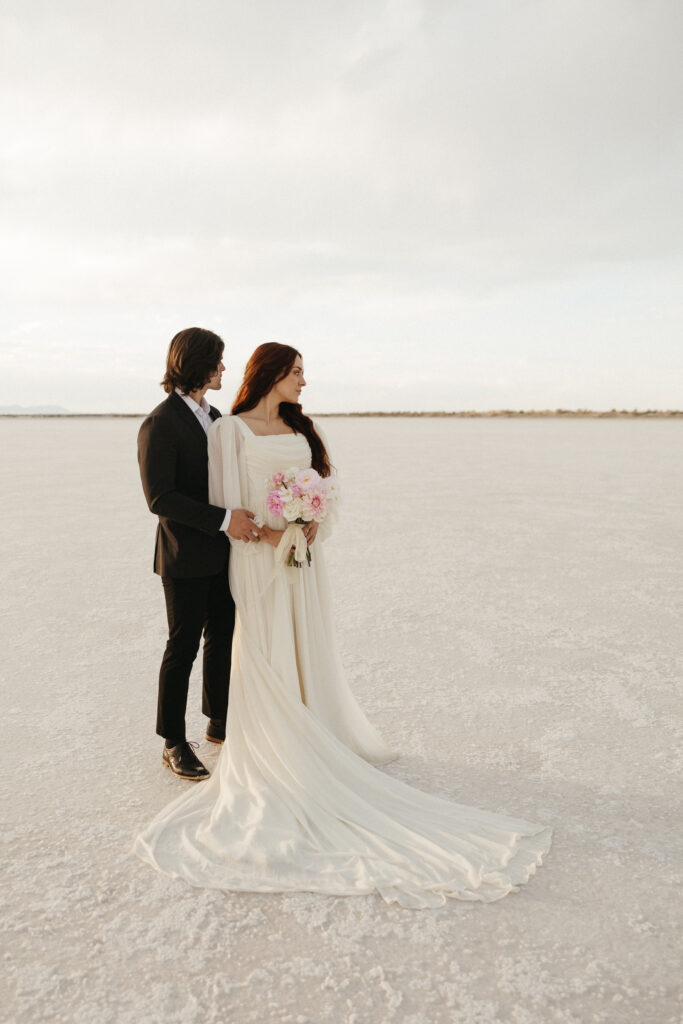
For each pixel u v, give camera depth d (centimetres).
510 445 3494
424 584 658
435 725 363
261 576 296
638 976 197
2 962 202
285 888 236
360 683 420
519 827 268
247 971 199
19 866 248
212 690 347
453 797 296
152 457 304
